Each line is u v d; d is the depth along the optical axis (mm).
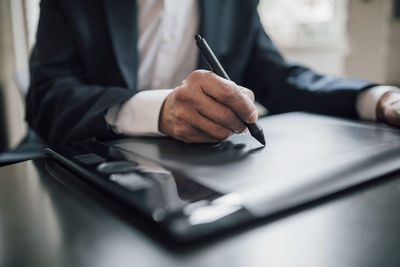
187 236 207
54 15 781
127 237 219
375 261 187
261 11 1858
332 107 626
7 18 1588
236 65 892
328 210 250
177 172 300
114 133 511
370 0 1251
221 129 408
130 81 766
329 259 190
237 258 193
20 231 231
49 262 195
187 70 949
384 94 556
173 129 451
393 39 1270
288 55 1744
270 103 816
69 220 245
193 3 908
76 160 346
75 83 691
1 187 313
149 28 883
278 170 297
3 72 1623
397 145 366
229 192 252
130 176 293
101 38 775
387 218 236
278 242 209
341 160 321
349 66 1357
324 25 1630
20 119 1672
